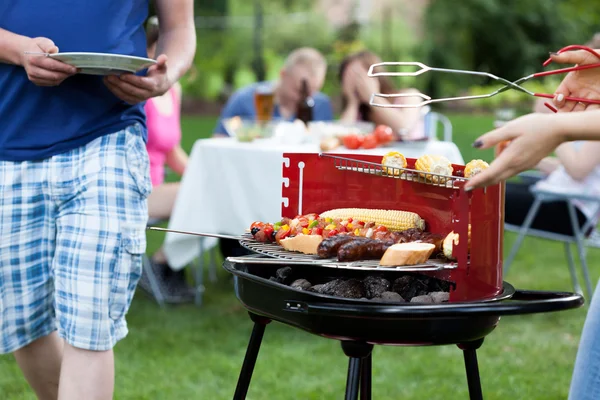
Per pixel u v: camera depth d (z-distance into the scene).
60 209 1.95
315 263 1.61
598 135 1.29
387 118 4.92
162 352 3.46
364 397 1.92
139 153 1.99
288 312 1.62
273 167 3.77
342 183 1.96
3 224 1.92
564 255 5.55
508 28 17.39
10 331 1.99
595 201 3.84
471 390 1.73
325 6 17.95
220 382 3.10
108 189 1.91
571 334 3.74
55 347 2.13
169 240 4.06
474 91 16.73
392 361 3.37
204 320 3.99
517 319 4.02
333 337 1.58
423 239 1.71
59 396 1.90
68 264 1.90
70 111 1.92
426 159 1.77
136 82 1.85
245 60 17.59
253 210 3.83
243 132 4.13
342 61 5.18
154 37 3.21
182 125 14.08
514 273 4.93
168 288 4.41
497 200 1.61
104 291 1.89
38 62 1.76
